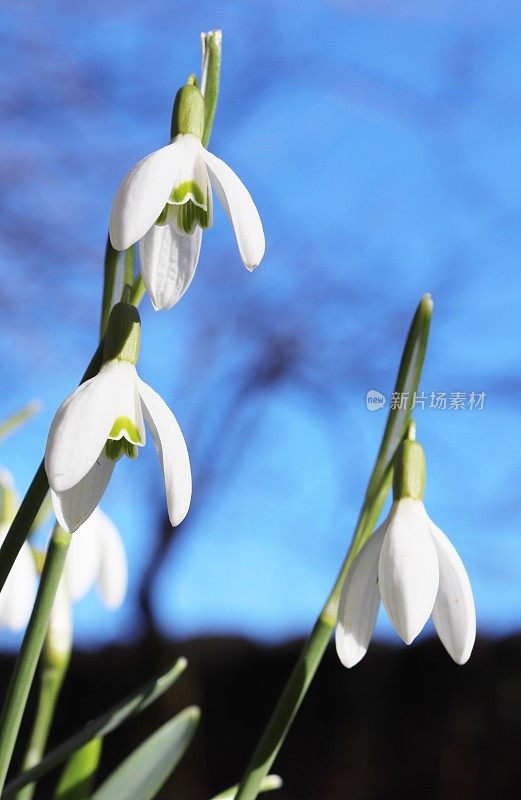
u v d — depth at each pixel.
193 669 1.47
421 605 0.38
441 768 1.32
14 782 0.39
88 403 0.37
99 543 0.51
